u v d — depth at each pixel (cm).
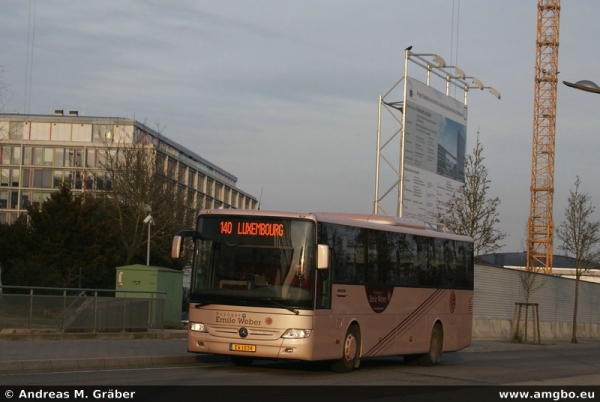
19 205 8506
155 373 1606
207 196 9469
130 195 5462
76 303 2362
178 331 2653
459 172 4547
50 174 8538
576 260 4881
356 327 1898
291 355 1661
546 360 2802
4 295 2214
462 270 2461
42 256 4366
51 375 1479
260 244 1720
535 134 8612
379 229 2012
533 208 8600
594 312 6072
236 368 1831
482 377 1903
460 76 4438
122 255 5112
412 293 2156
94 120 8619
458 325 2423
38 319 2272
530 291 4656
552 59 8569
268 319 1673
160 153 6066
